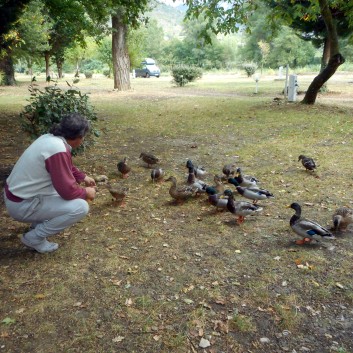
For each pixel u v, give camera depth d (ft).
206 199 22.68
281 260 15.62
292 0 42.04
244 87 104.68
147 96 80.79
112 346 10.91
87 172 27.94
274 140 37.93
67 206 14.64
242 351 10.82
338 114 51.34
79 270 14.78
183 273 14.67
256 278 14.34
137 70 183.42
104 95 83.76
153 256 15.96
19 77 196.85
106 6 53.42
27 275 14.37
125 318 12.07
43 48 112.88
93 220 19.56
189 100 71.31
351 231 18.33
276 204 21.70
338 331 11.61
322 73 56.03
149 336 11.30
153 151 34.68
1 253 15.96
